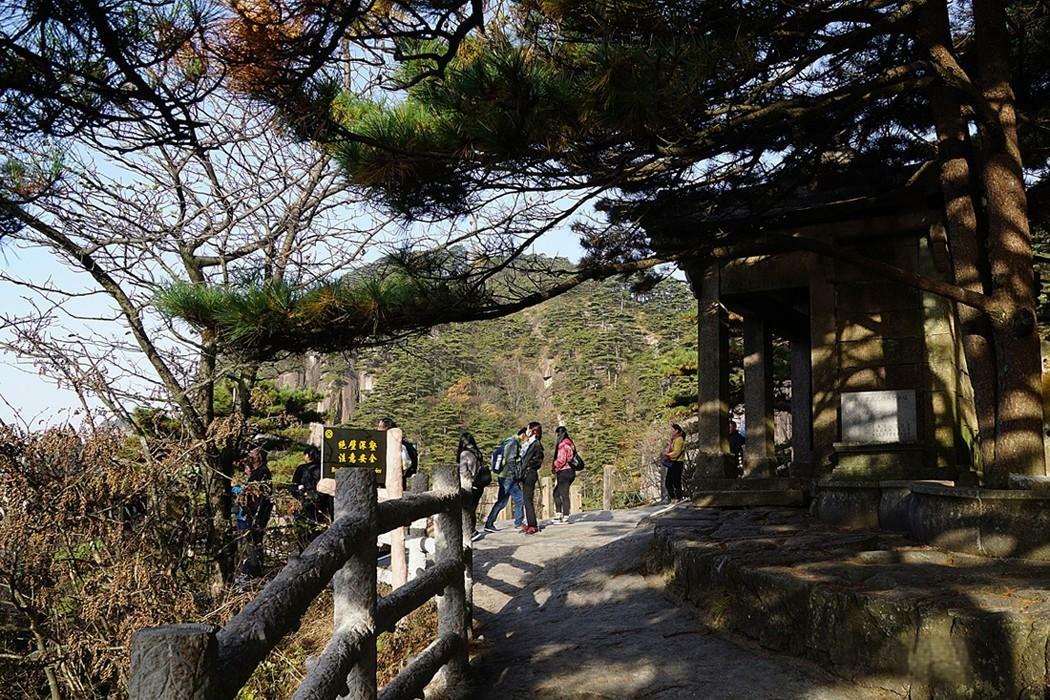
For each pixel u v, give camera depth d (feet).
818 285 33.30
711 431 35.60
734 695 16.93
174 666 6.34
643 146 20.47
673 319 260.62
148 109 13.56
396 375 244.01
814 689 16.92
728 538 25.54
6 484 22.53
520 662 19.92
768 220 30.53
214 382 33.37
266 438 33.86
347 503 12.55
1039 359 21.77
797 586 18.72
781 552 22.25
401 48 18.86
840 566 19.99
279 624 8.38
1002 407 21.72
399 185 21.75
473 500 23.53
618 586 27.30
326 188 35.35
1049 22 26.53
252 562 27.84
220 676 6.81
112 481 23.34
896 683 16.22
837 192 31.86
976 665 15.03
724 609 21.11
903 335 31.86
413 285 22.62
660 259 25.14
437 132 20.26
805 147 24.77
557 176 21.42
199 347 31.65
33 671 24.73
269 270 35.73
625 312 301.63
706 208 26.50
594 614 24.62
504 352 337.52
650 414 205.46
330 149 21.38
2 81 12.11
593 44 19.29
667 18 18.86
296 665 23.31
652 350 262.88
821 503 28.35
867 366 32.22
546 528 44.93
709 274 36.06
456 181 21.67
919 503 22.75
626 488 138.82
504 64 18.12
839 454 30.81
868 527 26.09
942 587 17.33
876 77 23.62
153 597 23.00
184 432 28.81
